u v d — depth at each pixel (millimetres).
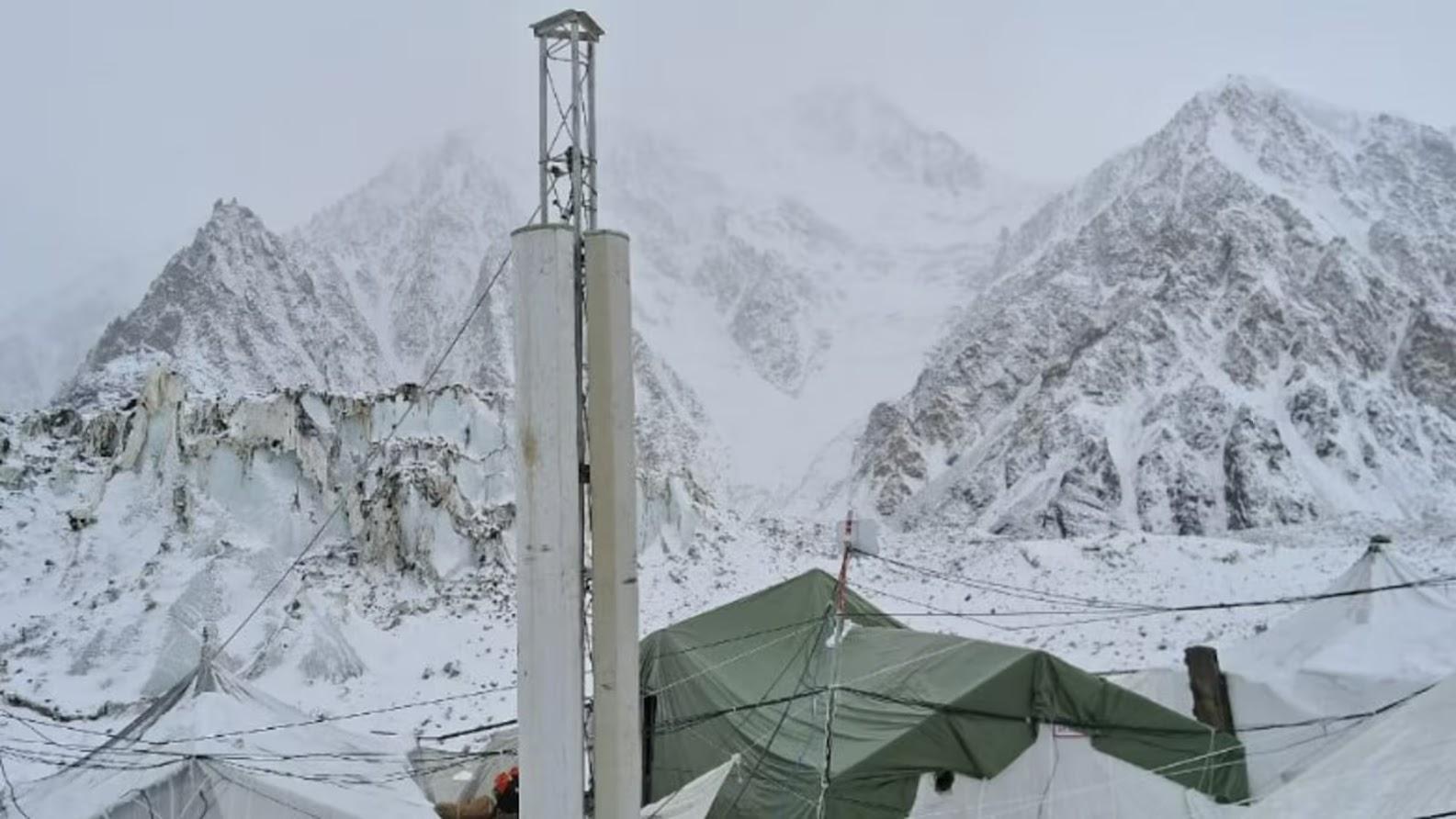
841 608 19047
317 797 14211
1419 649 18688
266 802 13969
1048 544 50969
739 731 17344
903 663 17562
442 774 18656
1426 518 63656
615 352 9766
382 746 17031
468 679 33062
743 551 51219
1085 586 43781
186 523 38688
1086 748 16219
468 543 43750
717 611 22078
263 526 42812
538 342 9539
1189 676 20328
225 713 15539
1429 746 12656
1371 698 18172
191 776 13891
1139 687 20703
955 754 15555
